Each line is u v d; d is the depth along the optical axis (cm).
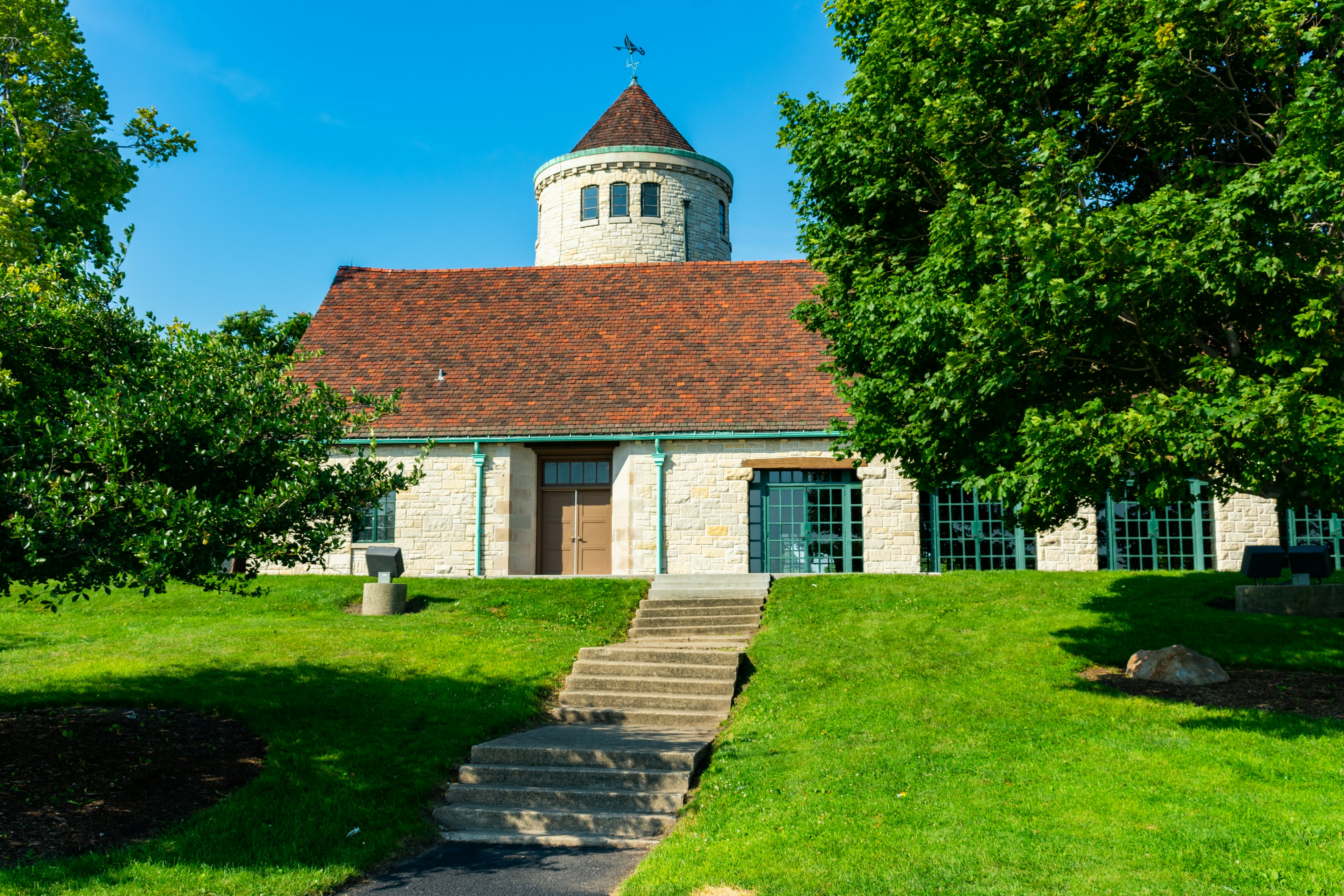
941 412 1088
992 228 1004
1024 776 879
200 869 757
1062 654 1321
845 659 1364
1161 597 1623
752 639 1521
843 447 2053
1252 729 966
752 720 1156
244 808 868
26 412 848
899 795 860
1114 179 1259
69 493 763
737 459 2128
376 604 1725
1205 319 1051
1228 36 991
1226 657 1272
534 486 2216
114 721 1074
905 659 1341
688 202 3162
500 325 2467
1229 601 1590
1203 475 897
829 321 1351
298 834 835
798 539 2120
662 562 2103
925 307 1031
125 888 711
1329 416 850
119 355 973
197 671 1284
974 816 795
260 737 1055
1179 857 693
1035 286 928
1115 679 1207
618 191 3114
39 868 719
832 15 1429
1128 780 848
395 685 1248
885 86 1245
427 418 2192
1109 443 898
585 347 2373
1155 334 973
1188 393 886
